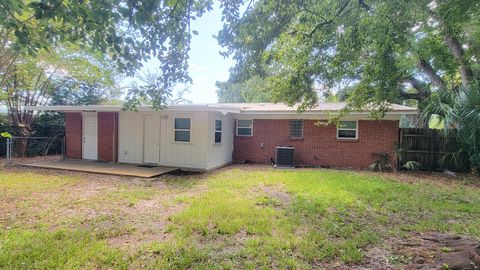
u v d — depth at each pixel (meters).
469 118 9.27
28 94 14.09
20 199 6.11
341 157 12.03
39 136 14.58
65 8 2.55
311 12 5.12
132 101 4.56
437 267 2.97
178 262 3.27
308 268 3.19
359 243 3.88
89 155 12.48
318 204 5.73
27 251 3.53
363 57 7.44
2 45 6.98
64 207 5.55
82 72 13.92
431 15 6.38
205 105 9.61
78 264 3.23
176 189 7.28
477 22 7.62
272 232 4.26
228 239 4.00
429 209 5.66
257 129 13.24
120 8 2.73
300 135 12.60
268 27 5.21
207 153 10.52
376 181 8.44
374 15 5.15
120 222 4.71
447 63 12.27
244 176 9.21
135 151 11.57
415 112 10.82
